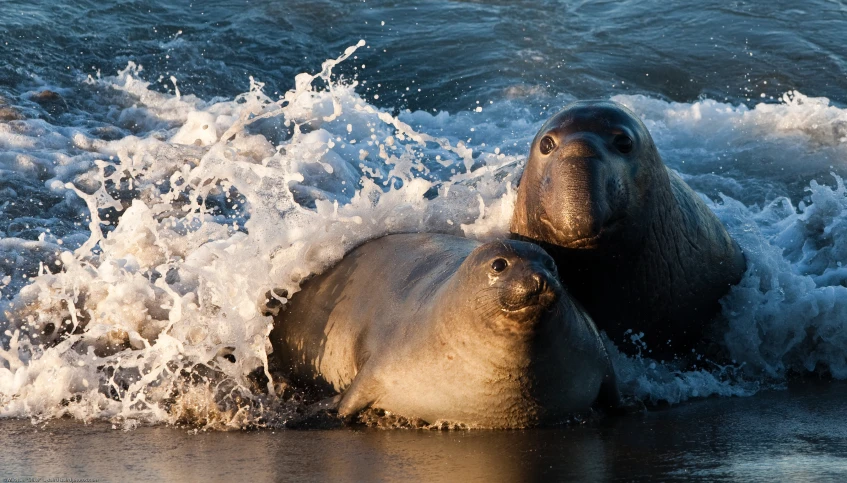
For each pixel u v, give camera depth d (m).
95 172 42.59
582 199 24.06
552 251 25.77
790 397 26.03
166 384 26.12
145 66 60.69
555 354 21.97
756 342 28.95
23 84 55.25
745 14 70.81
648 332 27.70
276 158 44.09
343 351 25.94
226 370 27.09
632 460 19.52
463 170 45.44
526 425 22.86
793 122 51.44
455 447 21.05
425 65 63.69
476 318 21.47
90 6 69.00
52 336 29.45
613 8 73.38
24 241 36.03
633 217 25.44
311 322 27.39
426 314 23.31
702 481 17.86
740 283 29.77
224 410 24.80
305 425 23.78
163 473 19.39
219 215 39.09
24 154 43.66
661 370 27.70
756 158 48.06
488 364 21.80
